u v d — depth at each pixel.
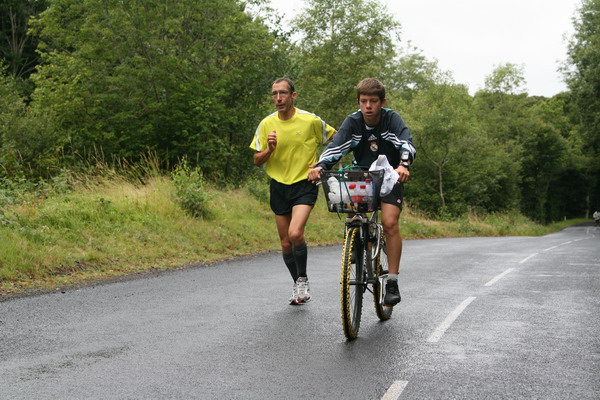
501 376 3.86
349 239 4.78
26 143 21.09
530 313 6.03
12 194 11.52
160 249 11.08
